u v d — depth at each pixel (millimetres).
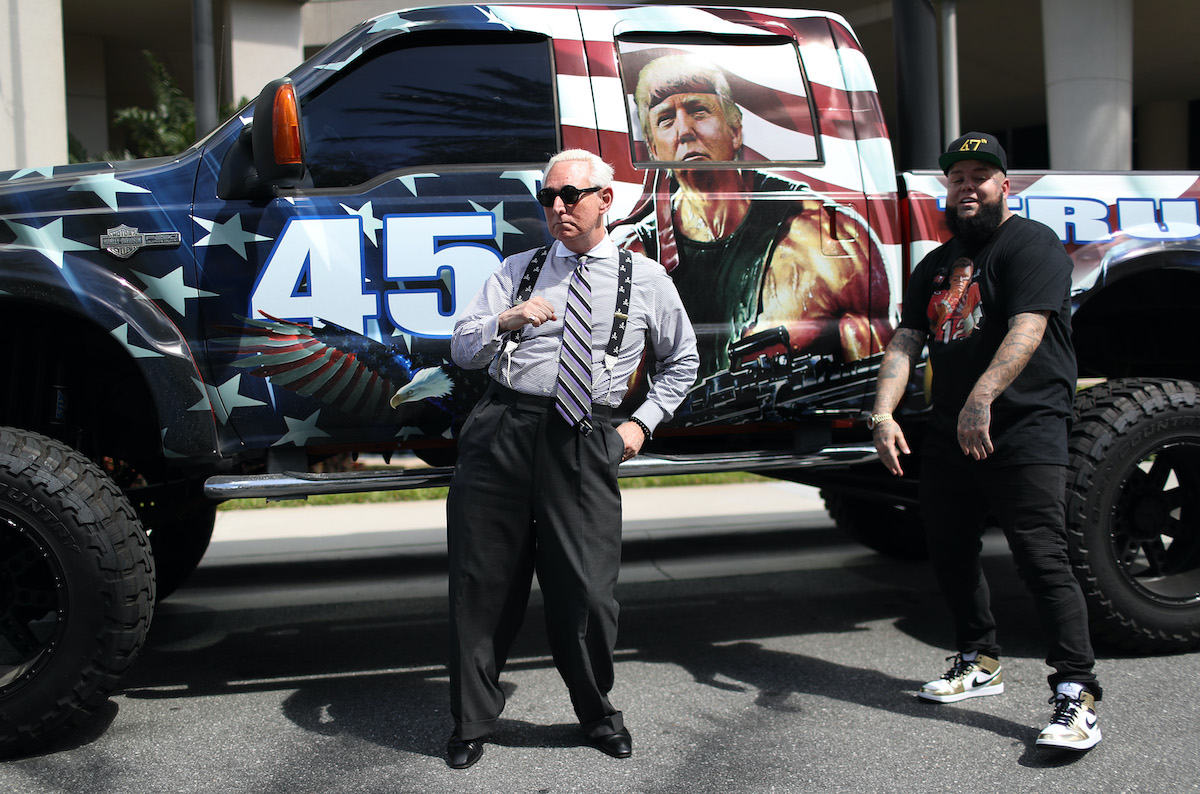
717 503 6555
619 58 3217
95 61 13734
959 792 2408
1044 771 2514
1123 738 2693
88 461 2709
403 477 2877
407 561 5234
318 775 2557
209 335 2922
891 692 3107
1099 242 3406
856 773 2520
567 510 2562
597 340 2582
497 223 3045
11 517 2586
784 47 3350
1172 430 3170
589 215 2527
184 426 2871
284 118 2688
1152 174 3514
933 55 4082
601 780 2500
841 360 3285
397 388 3002
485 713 2613
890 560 5027
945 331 2887
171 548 4172
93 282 2824
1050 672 3260
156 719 2980
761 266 3217
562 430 2559
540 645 3740
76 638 2625
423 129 3100
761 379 3225
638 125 3191
